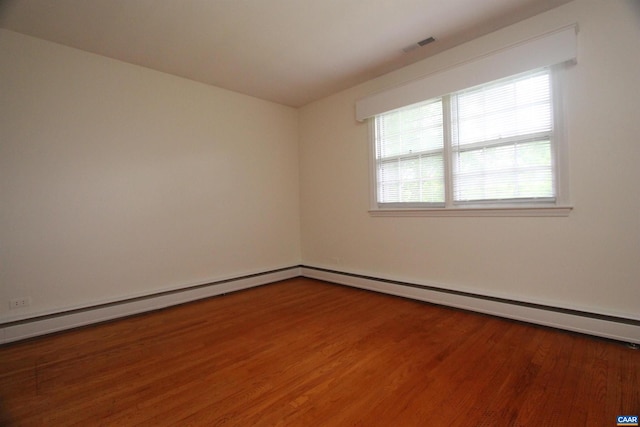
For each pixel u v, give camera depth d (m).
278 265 4.77
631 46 2.24
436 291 3.36
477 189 3.08
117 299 3.21
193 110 3.85
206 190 3.96
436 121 3.38
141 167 3.42
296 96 4.51
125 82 3.32
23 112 2.74
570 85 2.50
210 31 2.78
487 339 2.44
